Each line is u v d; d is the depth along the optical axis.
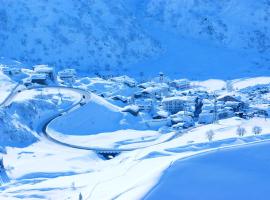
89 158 127.62
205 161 75.06
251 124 147.38
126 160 108.31
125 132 152.25
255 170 72.19
